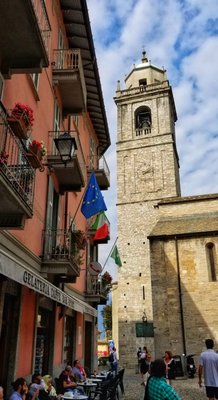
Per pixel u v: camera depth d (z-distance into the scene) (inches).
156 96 1930.4
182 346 907.4
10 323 378.3
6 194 259.6
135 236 1636.3
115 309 1884.8
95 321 869.8
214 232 979.9
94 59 711.7
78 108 634.8
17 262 273.1
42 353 495.8
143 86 1993.1
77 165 521.3
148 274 1526.8
